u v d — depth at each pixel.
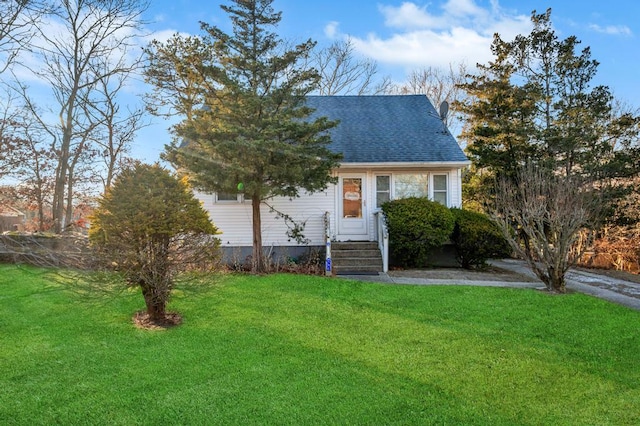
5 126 15.06
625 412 3.87
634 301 8.00
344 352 5.20
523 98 15.30
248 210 12.84
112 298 6.12
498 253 11.40
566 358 5.11
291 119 10.21
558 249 8.37
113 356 4.89
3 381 4.16
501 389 4.28
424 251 11.46
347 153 12.98
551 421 3.70
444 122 14.73
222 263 10.70
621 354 5.28
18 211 17.69
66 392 3.98
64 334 5.55
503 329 6.12
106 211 5.89
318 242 12.80
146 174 6.11
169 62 16.09
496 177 15.13
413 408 3.86
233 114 9.28
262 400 3.93
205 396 3.98
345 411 3.76
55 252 7.19
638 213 14.66
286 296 7.69
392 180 13.15
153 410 3.70
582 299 7.73
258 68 9.47
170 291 6.29
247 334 5.77
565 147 14.41
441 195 13.17
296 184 10.07
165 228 5.83
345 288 8.37
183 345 5.32
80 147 16.98
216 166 9.42
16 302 6.94
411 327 6.16
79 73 15.58
